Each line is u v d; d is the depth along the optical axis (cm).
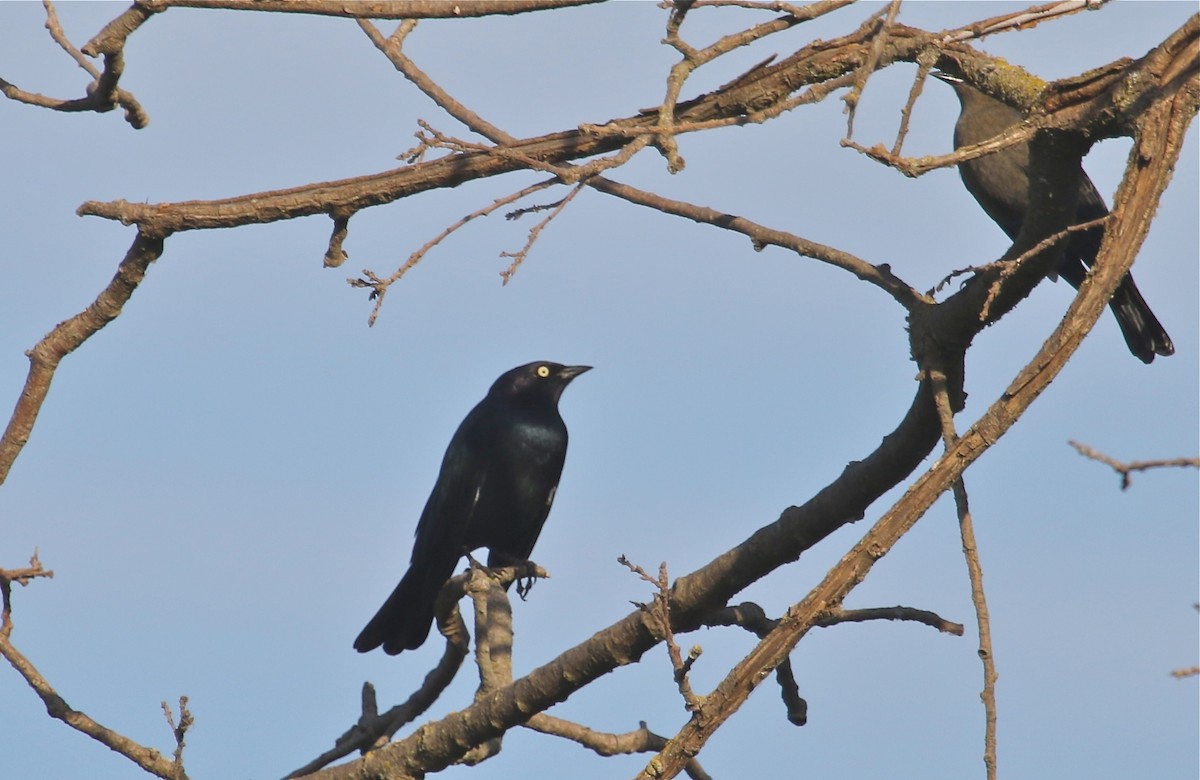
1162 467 503
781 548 875
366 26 1058
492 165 937
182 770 856
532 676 883
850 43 930
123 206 944
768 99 934
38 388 1003
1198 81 697
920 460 862
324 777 933
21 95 914
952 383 861
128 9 818
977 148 697
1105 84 729
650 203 994
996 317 831
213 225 945
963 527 682
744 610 920
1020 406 681
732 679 703
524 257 711
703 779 952
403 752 912
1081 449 514
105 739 897
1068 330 682
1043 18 883
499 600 977
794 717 939
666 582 703
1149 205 689
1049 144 743
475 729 892
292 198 938
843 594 695
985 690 642
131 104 916
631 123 950
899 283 891
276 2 812
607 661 866
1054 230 779
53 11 906
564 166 957
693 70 793
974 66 952
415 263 755
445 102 1051
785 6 813
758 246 976
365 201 938
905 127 647
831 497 864
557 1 816
